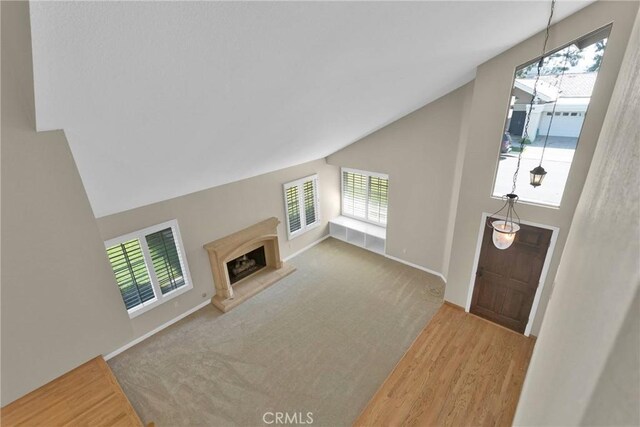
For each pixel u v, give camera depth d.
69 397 3.40
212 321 5.24
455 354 4.34
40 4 1.09
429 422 3.52
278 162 5.41
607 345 0.44
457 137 5.12
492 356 4.28
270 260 6.56
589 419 0.44
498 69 3.82
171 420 3.71
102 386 3.51
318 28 1.90
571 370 0.67
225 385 4.11
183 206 4.90
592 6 3.13
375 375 4.16
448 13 2.29
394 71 3.11
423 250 6.30
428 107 5.32
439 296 5.58
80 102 1.64
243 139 3.38
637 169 0.59
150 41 1.48
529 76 3.71
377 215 7.27
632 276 0.41
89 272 1.67
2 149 1.35
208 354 4.59
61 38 1.25
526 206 4.07
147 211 4.52
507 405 3.63
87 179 2.78
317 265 6.77
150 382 4.18
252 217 5.96
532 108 3.80
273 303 5.64
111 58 1.47
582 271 1.03
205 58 1.76
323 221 7.67
